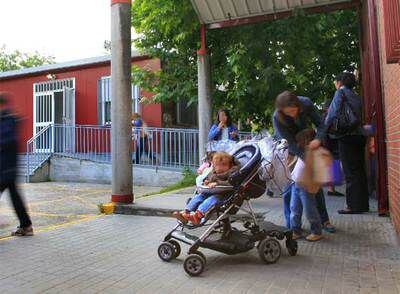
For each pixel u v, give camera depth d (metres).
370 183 9.79
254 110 13.84
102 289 4.38
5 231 7.02
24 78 20.66
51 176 17.36
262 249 5.13
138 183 15.45
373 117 8.15
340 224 7.06
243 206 6.48
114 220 7.70
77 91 19.38
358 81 12.73
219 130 9.50
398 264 5.11
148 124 17.77
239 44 12.48
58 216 8.39
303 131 5.58
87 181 16.77
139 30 14.61
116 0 8.64
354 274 4.79
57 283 4.53
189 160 14.73
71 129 17.39
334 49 13.94
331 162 4.33
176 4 11.77
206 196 5.33
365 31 9.91
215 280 4.64
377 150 7.57
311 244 5.98
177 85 15.16
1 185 6.36
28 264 5.14
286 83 12.90
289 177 5.69
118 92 8.62
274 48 12.59
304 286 4.44
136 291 4.33
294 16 10.73
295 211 6.14
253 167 5.28
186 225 5.27
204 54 11.63
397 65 5.40
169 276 4.76
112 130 8.68
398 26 4.52
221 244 4.95
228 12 10.94
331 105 7.61
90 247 5.89
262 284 4.50
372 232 6.54
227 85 13.60
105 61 18.73
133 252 5.66
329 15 13.09
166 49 15.02
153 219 7.79
